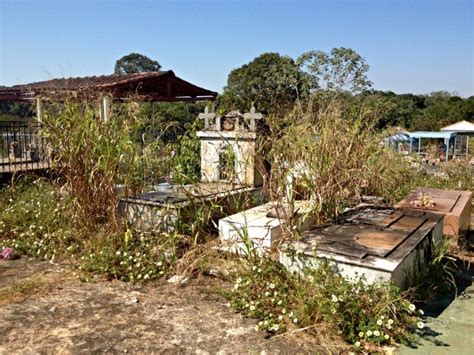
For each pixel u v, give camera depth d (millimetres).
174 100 12430
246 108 6195
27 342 2543
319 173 4164
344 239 3410
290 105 5148
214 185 5613
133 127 4559
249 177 5504
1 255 4156
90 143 4293
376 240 3375
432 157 12703
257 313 2895
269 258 3418
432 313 3045
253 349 2494
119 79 10102
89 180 4172
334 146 4301
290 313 2775
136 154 4457
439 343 2596
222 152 5832
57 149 4453
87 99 4914
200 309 3043
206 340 2596
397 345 2572
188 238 4164
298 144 4223
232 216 4496
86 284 3502
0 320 2816
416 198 5219
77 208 4387
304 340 2596
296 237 3510
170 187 5242
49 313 2939
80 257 4059
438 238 4109
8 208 5148
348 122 4855
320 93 5289
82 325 2773
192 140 6359
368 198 5242
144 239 4129
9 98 10469
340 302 2691
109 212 4297
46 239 4387
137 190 4855
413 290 3031
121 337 2619
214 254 3938
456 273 3812
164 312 2986
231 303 3057
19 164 7324
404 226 3814
